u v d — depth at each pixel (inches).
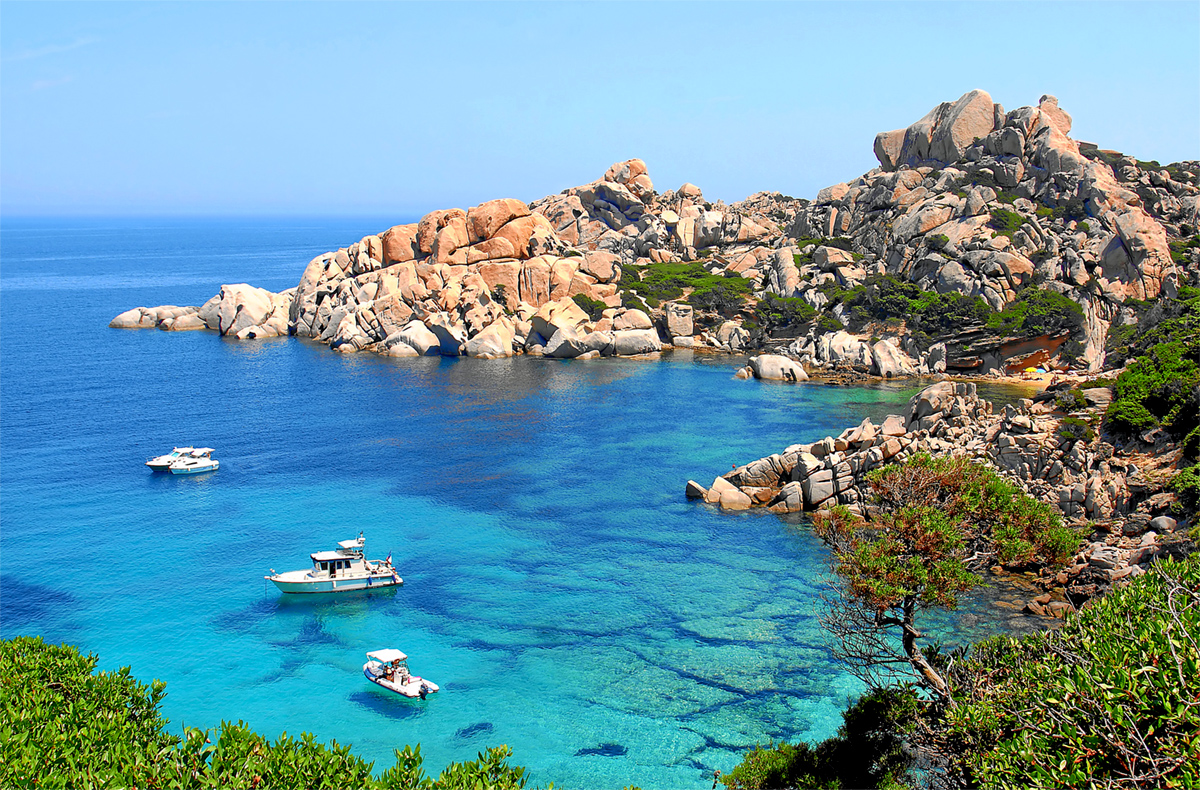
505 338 5920.3
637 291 6427.2
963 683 1111.6
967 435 2699.3
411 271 6382.9
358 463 3395.7
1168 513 2108.8
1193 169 6491.1
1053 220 5610.2
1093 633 917.2
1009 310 5054.1
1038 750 783.1
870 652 1248.2
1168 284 5068.9
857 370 5103.3
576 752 1560.0
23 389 4756.4
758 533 2605.8
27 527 2709.2
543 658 1904.5
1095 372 4483.3
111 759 836.6
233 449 3607.3
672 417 4079.7
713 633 1998.0
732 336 6072.8
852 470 2733.8
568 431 3838.6
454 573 2363.4
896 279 5693.9
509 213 6574.8
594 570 2363.4
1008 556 1171.9
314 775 793.6
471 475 3225.9
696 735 1605.6
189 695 1766.7
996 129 6318.9
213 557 2477.9
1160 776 701.3
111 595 2230.6
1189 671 765.9
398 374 5241.1
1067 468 2420.0
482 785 780.0
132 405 4402.1
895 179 6353.3
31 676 1055.0
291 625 2078.0
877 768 1226.0
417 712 1701.5
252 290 6934.1
